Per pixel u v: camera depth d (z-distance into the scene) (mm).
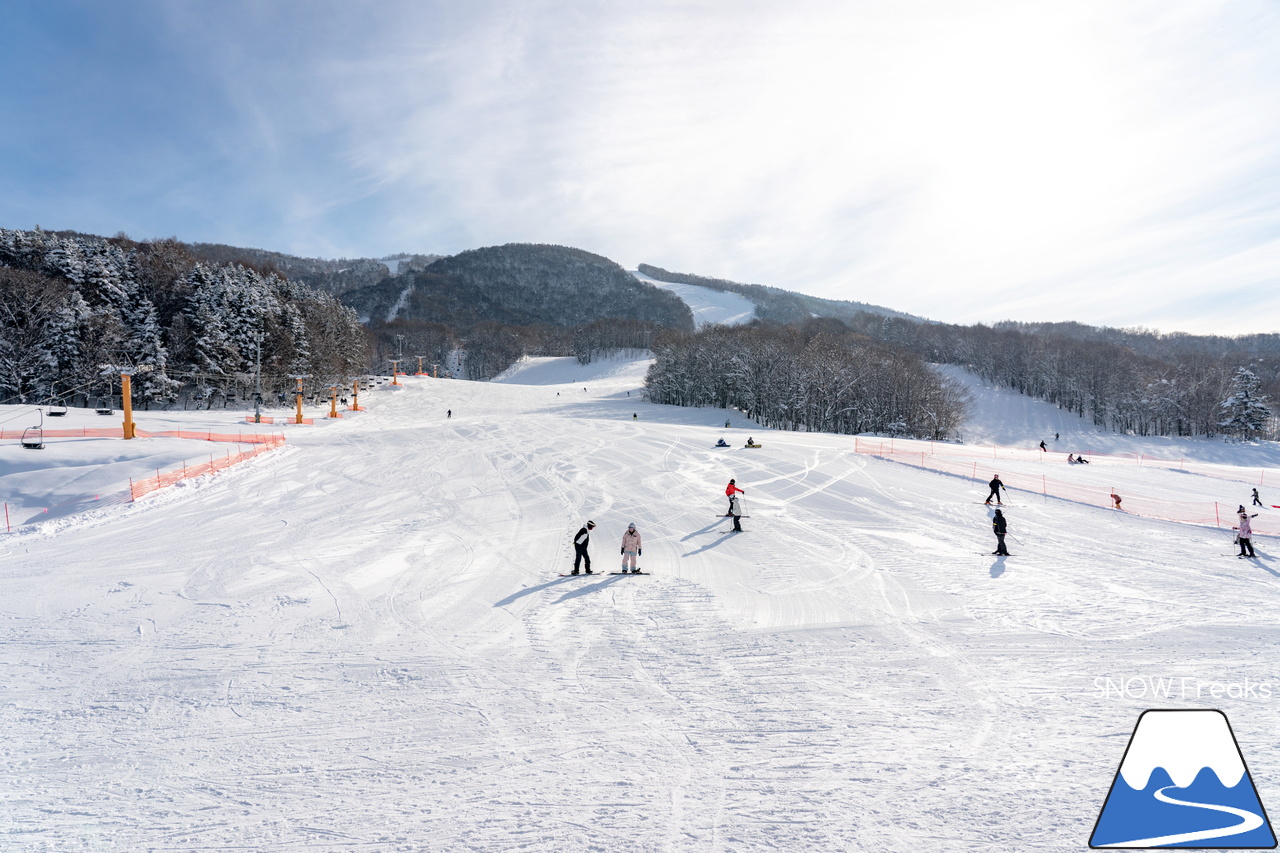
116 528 21438
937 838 5781
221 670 10273
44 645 11375
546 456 38719
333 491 28219
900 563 16922
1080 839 5688
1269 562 16609
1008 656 10508
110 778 7129
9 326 54812
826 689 9352
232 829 6191
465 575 16156
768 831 5980
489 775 7121
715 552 18281
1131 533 20188
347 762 7438
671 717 8523
